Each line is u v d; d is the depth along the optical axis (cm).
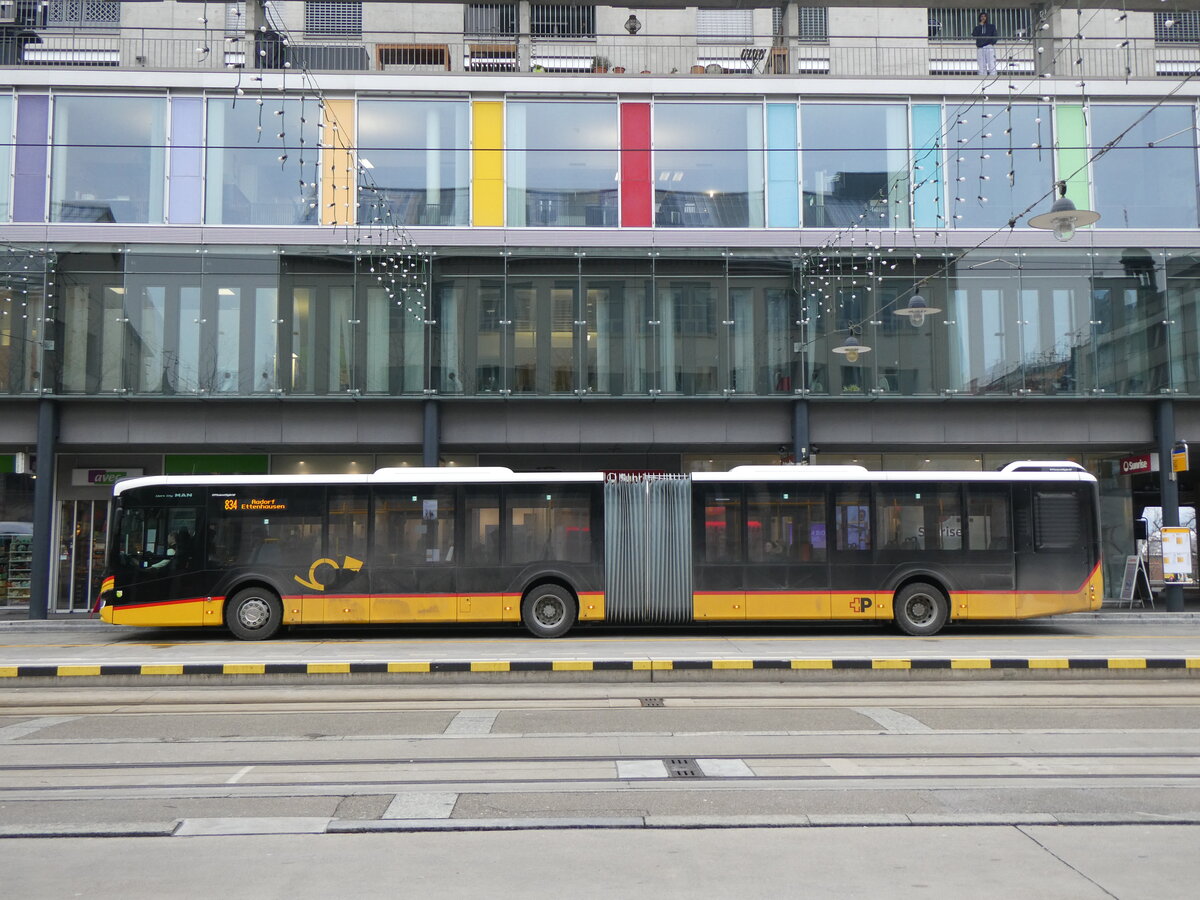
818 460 2508
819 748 941
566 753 929
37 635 1991
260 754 938
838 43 3100
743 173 2405
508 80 2406
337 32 3066
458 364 2334
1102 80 2394
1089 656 1433
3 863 620
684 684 1364
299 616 1786
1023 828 677
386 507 1808
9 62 2645
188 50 2808
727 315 2362
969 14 3112
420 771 860
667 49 3034
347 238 2348
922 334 2353
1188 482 3325
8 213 2314
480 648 1631
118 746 980
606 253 2366
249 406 2355
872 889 561
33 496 2459
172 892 565
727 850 634
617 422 2383
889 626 1988
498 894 557
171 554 1797
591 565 1803
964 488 1828
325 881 580
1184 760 886
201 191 2344
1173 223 2378
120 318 2298
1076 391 2334
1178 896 548
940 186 2395
